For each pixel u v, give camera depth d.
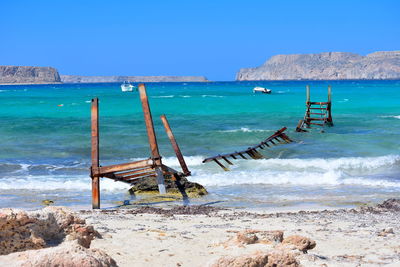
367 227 11.80
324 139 31.09
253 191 17.64
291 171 21.27
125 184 18.34
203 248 8.68
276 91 113.69
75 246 4.52
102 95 98.00
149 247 8.73
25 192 17.30
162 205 15.50
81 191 17.56
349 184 18.75
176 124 40.38
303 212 14.02
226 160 23.30
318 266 7.06
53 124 38.88
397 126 38.69
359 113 50.12
